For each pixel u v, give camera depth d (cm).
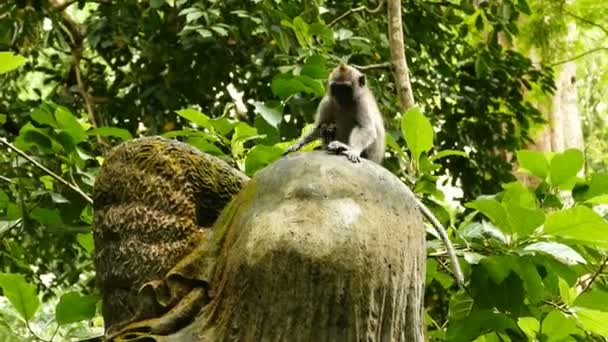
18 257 991
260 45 1258
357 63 1292
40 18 1302
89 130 818
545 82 1485
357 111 793
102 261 546
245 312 467
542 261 679
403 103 1009
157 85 1290
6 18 1270
